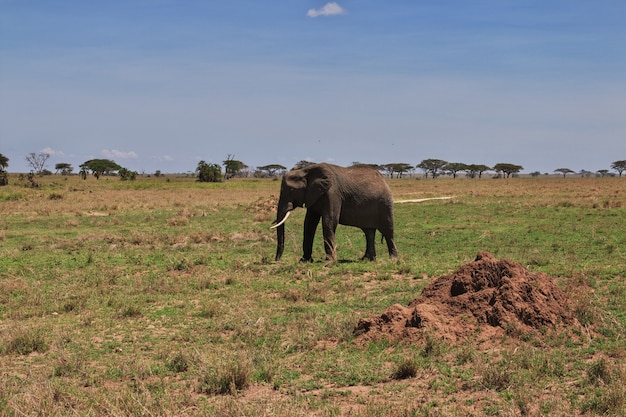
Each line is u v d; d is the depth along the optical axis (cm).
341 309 1226
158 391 812
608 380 767
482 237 2350
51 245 2328
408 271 1577
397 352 929
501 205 3966
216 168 10750
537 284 1034
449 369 842
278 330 1095
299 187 1819
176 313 1259
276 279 1569
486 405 724
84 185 8388
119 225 3156
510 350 894
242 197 5634
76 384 855
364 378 834
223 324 1147
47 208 4006
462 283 1069
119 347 1035
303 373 872
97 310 1305
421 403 737
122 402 738
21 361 981
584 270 1439
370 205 1873
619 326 985
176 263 1792
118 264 1864
